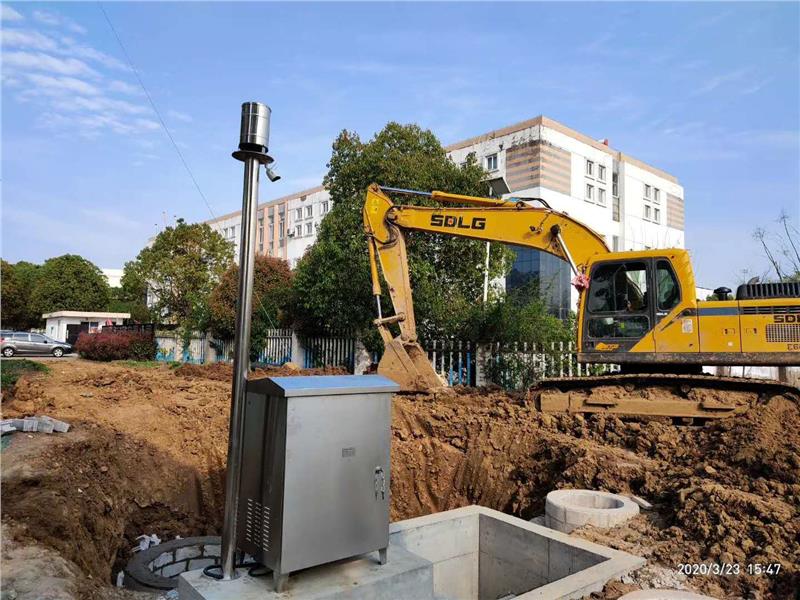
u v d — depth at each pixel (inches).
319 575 160.2
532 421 393.7
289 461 149.4
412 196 702.5
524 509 337.7
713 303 370.0
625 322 391.5
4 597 165.9
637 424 361.1
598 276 403.5
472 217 460.1
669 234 1466.5
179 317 1284.4
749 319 359.6
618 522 249.6
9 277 1834.4
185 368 689.0
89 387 522.0
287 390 149.3
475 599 262.7
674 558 210.7
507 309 625.9
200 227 1347.2
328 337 779.4
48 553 198.1
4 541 198.8
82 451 309.7
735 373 670.5
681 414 359.6
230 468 158.6
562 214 429.1
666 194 1465.3
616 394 385.4
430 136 781.3
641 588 187.3
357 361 716.7
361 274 694.5
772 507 223.1
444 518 255.3
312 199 1791.3
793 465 259.9
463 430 409.1
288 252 1886.1
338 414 159.5
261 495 157.4
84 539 239.5
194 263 1310.3
